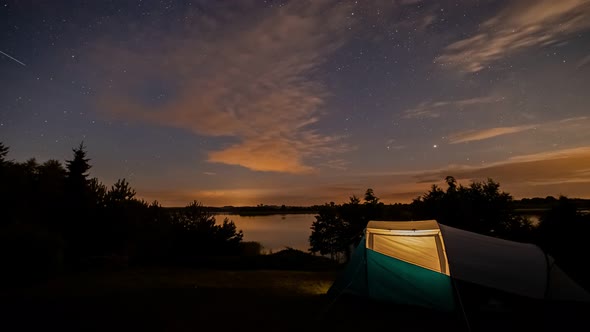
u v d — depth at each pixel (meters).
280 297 6.57
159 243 13.48
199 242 14.91
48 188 13.51
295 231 39.84
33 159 16.83
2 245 7.40
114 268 10.11
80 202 12.10
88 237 11.20
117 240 11.90
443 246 5.64
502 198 12.39
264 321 4.97
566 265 8.32
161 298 6.15
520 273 5.09
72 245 10.70
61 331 4.30
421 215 13.74
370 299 5.80
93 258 10.26
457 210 12.62
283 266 11.95
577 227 9.60
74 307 5.36
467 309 4.92
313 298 6.54
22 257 7.39
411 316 5.19
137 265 11.23
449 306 5.14
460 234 6.10
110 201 12.59
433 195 13.90
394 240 6.12
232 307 5.70
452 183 13.60
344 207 18.12
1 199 10.49
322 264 12.57
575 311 4.55
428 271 5.44
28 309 5.19
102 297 6.06
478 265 5.25
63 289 6.89
